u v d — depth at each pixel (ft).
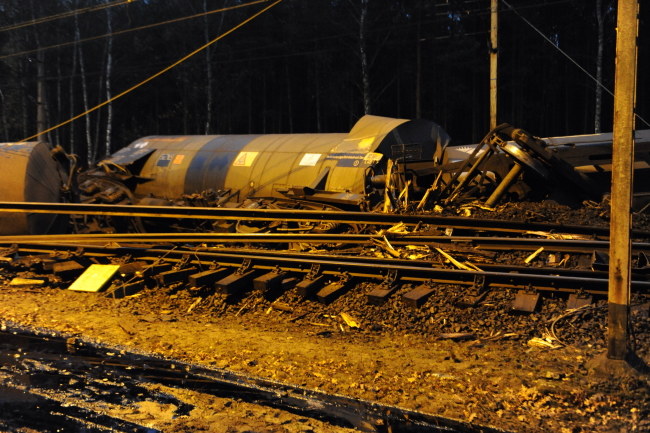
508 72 125.18
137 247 32.68
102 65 147.74
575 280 21.86
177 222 52.95
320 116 144.77
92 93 158.92
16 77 144.36
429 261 26.18
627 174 15.57
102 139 165.89
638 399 14.73
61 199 50.78
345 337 21.18
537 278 22.38
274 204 47.50
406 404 15.03
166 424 14.05
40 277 30.37
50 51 142.31
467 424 13.82
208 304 25.66
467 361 18.03
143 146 68.03
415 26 121.29
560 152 40.75
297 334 21.68
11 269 32.19
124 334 21.79
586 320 20.25
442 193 41.98
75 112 163.02
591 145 40.45
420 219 32.53
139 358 19.01
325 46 130.52
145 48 149.18
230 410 14.82
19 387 16.49
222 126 154.20
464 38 116.06
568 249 26.68
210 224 50.85
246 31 138.92
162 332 22.04
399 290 24.07
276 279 25.68
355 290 24.73
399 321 22.07
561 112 138.10
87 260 31.96
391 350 19.43
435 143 52.70
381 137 48.11
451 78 126.93
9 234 42.09
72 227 54.44
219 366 18.11
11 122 155.94
